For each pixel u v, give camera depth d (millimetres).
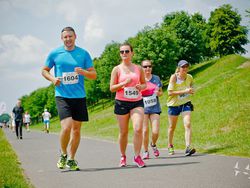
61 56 7805
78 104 7758
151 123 10172
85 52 7961
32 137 25266
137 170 7645
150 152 11664
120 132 8258
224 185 5723
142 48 71125
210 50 84625
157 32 71562
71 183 6383
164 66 70812
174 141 15438
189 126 10297
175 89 10586
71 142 7977
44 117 39094
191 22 78438
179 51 73875
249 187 5543
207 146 12359
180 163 8477
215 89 32844
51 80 7645
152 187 5785
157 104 10094
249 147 10820
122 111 8148
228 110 21969
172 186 5801
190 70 65312
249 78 31000
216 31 77688
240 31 76875
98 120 49125
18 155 11539
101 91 88812
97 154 11383
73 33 7855
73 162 7992
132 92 8055
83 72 7664
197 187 5652
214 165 7879
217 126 18078
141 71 8219
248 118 18078
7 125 115438
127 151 12172
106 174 7238
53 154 11781
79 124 7898
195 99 32969
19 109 23500
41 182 6555
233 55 57688
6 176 6816
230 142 12656
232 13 77625
